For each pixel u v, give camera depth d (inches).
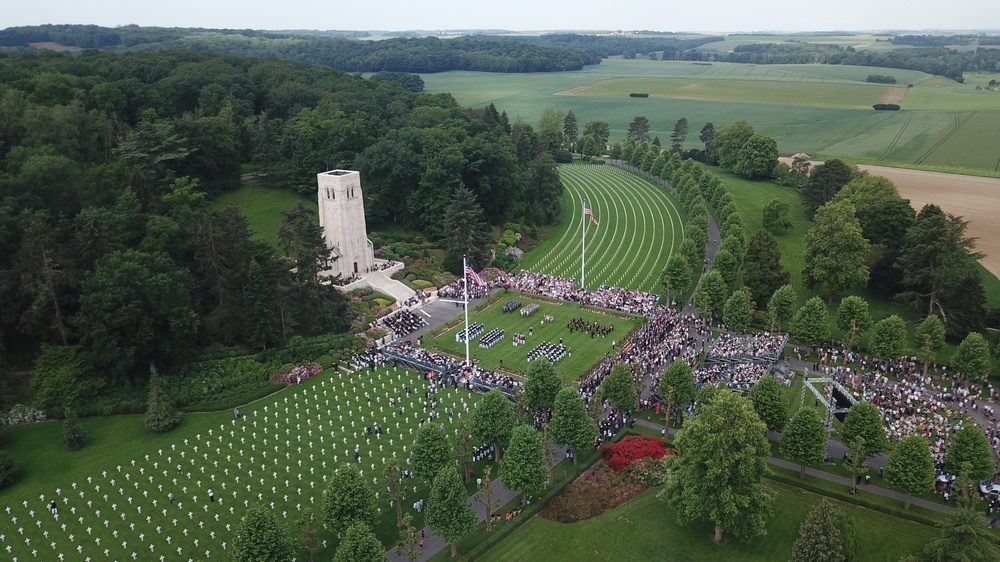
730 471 2920.8
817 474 3531.0
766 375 3764.8
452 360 4854.8
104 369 4311.0
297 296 5064.0
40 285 4229.8
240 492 3430.1
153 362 4429.1
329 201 6053.2
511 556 3004.4
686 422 3088.1
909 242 5777.6
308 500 3366.1
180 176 6865.2
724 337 5137.8
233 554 2741.1
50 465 3649.1
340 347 4886.8
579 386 4414.4
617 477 3511.3
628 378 3909.9
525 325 5477.4
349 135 7765.8
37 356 4407.0
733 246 6407.5
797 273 6476.4
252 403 4291.3
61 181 5137.8
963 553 2608.3
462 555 2982.3
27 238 4256.9
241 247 4940.9
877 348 4628.4
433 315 5679.1
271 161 7736.2
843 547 2785.4
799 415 3440.0
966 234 7342.5
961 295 5088.6
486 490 3134.8
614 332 5315.0
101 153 6451.8
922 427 3826.3
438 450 3316.9
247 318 4813.0
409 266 6604.3
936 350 4576.8
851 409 3420.3
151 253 4904.0
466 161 7396.7
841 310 4943.4
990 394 4296.3
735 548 3021.7
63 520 3230.8
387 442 3843.5
